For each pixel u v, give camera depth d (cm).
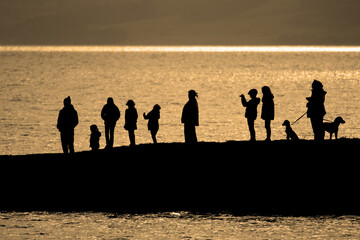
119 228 7456
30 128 17912
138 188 8469
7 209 8119
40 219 7788
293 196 8225
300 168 8700
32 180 8675
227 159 8956
